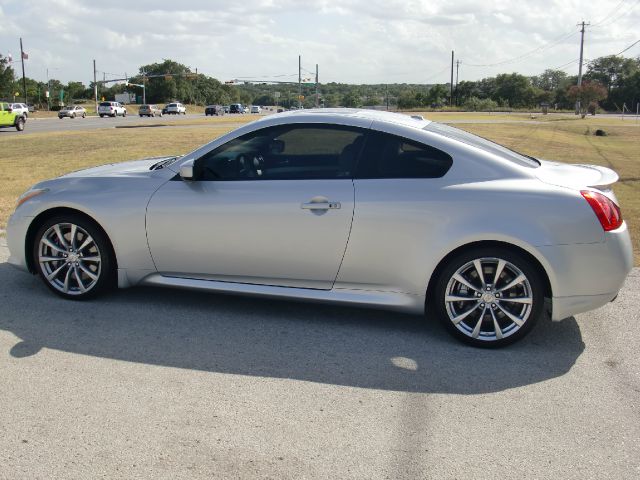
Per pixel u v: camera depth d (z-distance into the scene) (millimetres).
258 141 4410
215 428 3076
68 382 3529
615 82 143000
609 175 4316
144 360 3842
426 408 3312
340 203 4160
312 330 4379
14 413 3182
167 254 4566
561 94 137750
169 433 3021
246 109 106000
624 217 8953
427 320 4605
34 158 16938
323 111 4551
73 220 4699
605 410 3314
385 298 4262
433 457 2859
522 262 3967
